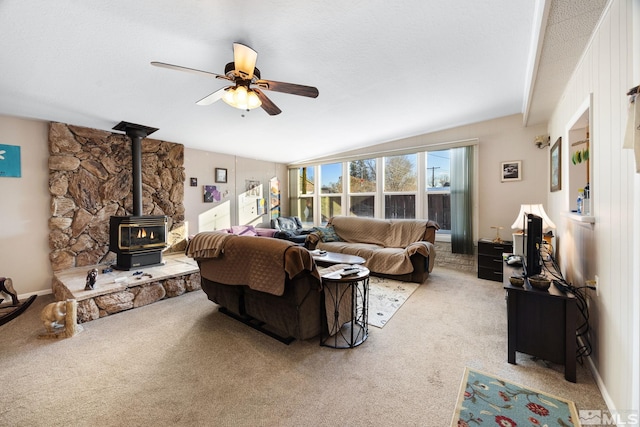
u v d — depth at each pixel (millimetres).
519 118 4156
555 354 1854
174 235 4633
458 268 4668
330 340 2344
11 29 1826
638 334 1260
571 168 2639
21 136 3340
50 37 1936
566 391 1702
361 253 4402
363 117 3971
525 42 2271
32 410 1571
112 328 2592
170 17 1818
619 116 1479
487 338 2363
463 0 1813
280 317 2264
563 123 2898
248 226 5645
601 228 1730
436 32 2129
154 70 2443
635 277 1298
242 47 1814
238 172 5824
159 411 1558
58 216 3541
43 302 3242
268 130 4344
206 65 2400
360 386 1760
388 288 3697
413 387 1747
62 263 3584
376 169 5641
